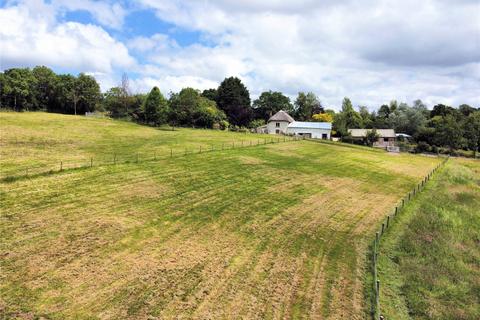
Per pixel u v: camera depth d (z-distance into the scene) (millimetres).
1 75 94375
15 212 21859
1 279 15438
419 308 16531
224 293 16312
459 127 96188
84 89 115625
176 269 17938
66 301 14586
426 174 52438
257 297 16250
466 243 25547
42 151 40875
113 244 19641
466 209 34125
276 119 106688
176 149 49312
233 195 30406
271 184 35344
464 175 56250
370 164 55250
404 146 96438
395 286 18594
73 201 24766
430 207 33406
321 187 36906
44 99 112188
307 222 26312
